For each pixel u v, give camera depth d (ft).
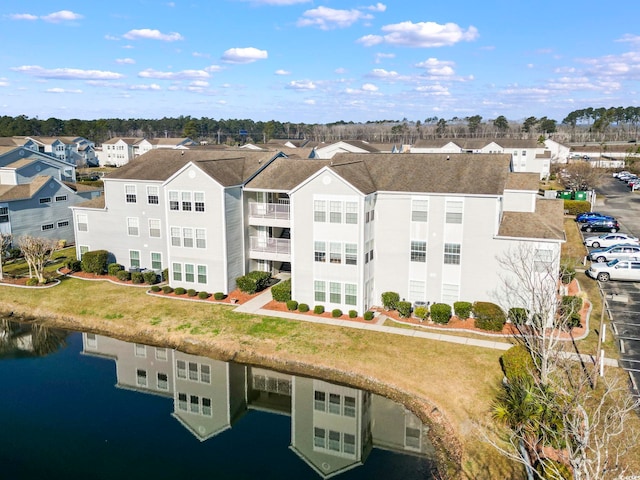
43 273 142.92
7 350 109.09
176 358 102.94
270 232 138.21
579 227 185.68
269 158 137.69
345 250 109.29
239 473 68.74
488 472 62.80
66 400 89.45
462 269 107.55
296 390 90.02
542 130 615.98
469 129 643.04
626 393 72.90
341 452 72.79
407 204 109.60
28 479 66.64
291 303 114.62
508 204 114.73
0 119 611.88
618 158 419.74
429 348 94.53
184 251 127.24
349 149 287.28
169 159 147.23
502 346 94.07
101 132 642.63
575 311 97.91
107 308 122.52
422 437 74.54
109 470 69.00
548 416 63.21
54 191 176.96
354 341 99.09
